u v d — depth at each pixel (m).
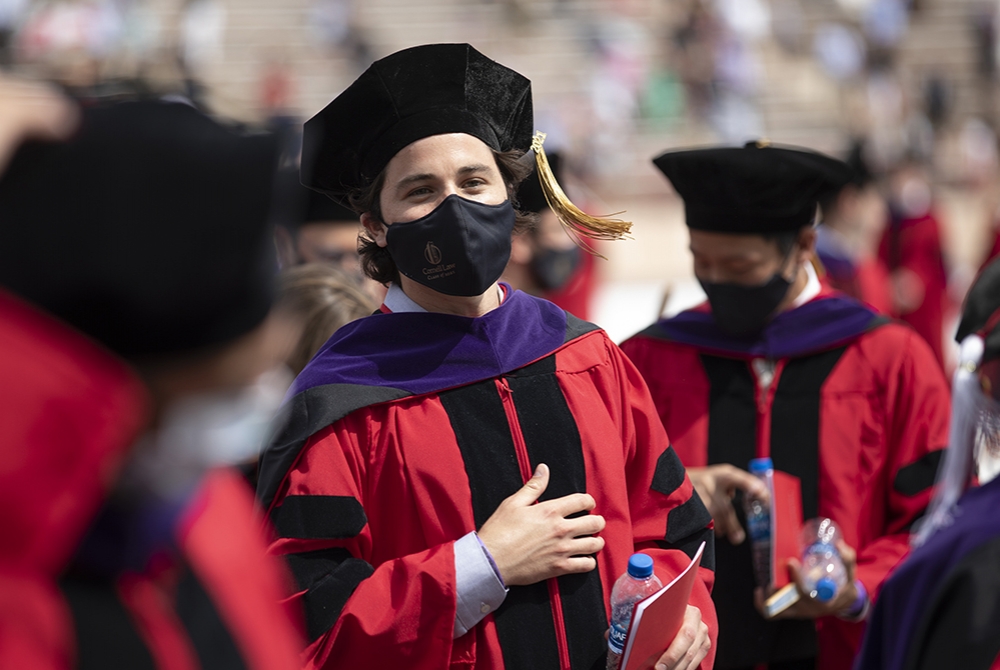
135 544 3.61
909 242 23.20
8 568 3.07
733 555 8.41
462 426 6.37
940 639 5.11
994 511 5.33
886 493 8.77
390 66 6.29
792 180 8.29
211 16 62.06
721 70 62.16
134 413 3.21
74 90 3.50
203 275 3.32
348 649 5.91
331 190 6.80
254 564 4.54
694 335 9.13
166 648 3.61
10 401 2.94
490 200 6.27
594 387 6.77
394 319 6.68
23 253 3.12
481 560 5.96
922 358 8.88
